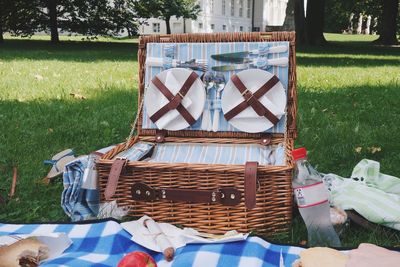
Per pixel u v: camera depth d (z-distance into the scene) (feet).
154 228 3.67
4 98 9.27
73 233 3.72
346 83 12.29
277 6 63.87
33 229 3.80
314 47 29.09
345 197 4.07
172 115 4.68
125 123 7.44
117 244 3.55
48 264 3.26
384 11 35.73
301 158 3.77
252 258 3.28
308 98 9.87
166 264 3.34
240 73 4.57
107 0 31.86
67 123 7.43
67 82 11.37
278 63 4.58
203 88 4.67
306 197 3.67
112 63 16.17
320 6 31.48
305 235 3.88
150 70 4.80
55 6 28.30
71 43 28.71
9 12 28.76
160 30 46.34
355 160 5.90
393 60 19.89
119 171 3.87
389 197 4.04
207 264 3.21
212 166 3.74
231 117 4.62
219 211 3.83
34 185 4.96
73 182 4.25
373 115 8.29
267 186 3.76
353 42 38.27
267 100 4.52
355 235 3.88
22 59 16.76
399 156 5.98
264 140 4.59
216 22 50.80
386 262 2.90
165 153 4.67
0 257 3.24
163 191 3.88
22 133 6.82
